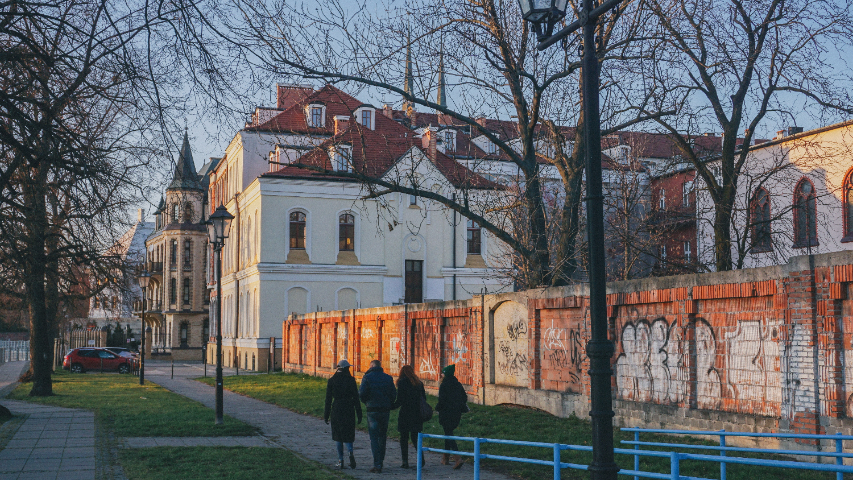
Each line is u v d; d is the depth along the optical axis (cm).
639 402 1542
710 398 1355
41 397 2628
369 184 2025
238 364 5106
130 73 1163
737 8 2181
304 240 4709
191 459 1285
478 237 5044
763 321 1243
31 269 1727
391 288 4822
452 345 2350
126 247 2167
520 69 2125
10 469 1180
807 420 1137
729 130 2294
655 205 2834
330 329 3512
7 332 9169
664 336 1474
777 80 2191
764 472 1077
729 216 2308
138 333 8431
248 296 4941
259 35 1230
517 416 1783
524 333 1947
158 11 1134
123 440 1525
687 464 1152
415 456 1407
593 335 710
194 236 7269
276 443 1547
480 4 2094
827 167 3372
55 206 1831
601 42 2014
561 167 2331
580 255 2489
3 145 1355
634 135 2909
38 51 1218
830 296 1110
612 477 680
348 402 1274
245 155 5116
